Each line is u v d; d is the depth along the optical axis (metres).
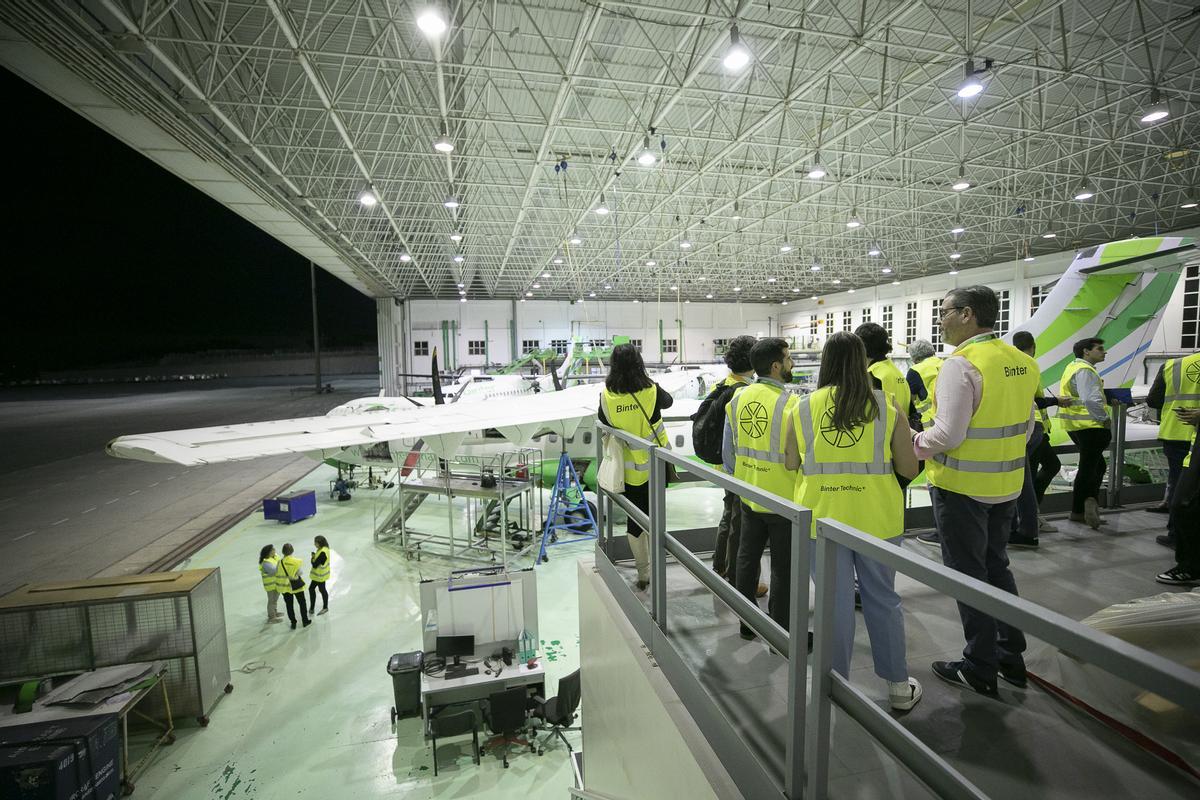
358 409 13.34
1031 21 9.31
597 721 3.62
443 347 39.84
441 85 10.05
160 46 9.20
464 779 5.43
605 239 26.09
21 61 8.51
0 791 4.43
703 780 1.97
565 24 10.30
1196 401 4.02
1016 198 18.80
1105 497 4.64
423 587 6.78
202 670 6.17
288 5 8.62
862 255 29.66
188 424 26.23
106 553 10.65
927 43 11.02
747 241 26.62
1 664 5.88
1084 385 4.03
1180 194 18.81
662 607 2.63
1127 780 1.69
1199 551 2.99
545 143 12.94
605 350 32.09
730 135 13.29
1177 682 0.65
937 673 2.33
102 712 5.23
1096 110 11.98
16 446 22.70
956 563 2.34
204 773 5.46
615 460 3.41
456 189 18.59
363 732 6.03
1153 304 7.02
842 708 1.37
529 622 6.82
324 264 28.11
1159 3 9.72
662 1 9.52
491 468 10.62
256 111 11.77
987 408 2.21
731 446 3.08
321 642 7.70
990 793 1.66
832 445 2.09
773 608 2.50
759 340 2.66
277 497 12.92
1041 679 2.20
